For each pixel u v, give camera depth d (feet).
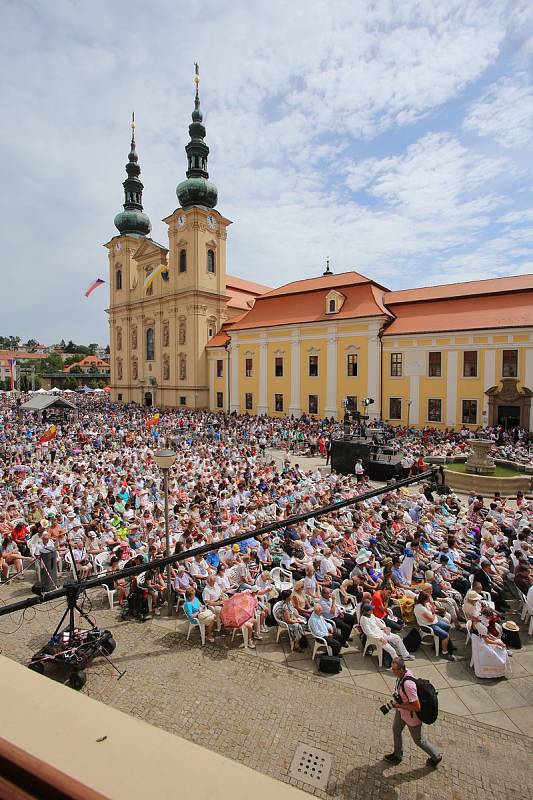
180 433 124.77
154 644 32.78
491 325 120.06
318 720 25.04
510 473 81.46
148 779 4.88
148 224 238.89
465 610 32.09
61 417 156.87
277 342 163.32
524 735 24.13
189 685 28.02
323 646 32.42
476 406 123.75
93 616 36.91
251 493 62.95
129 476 71.97
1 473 77.00
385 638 30.25
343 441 90.12
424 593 32.63
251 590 36.52
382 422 131.44
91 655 28.99
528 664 30.53
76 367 474.90
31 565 45.55
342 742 23.45
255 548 44.80
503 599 38.60
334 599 34.55
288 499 58.54
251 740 23.53
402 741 22.98
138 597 36.47
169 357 206.90
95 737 5.47
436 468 32.14
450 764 22.08
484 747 23.20
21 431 123.34
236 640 33.42
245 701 26.55
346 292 151.23
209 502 59.16
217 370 190.08
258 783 4.96
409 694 21.01
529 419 115.44
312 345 154.10
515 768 21.94
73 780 4.51
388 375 138.31
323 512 23.98
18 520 50.98
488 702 26.68
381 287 153.07
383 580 37.93
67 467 84.94
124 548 43.21
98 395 304.91
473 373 123.95
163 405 211.00
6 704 5.99
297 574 41.57
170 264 204.54
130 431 125.90
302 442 119.65
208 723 24.75
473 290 135.03
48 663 29.63
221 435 121.70
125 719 5.87
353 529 48.14
